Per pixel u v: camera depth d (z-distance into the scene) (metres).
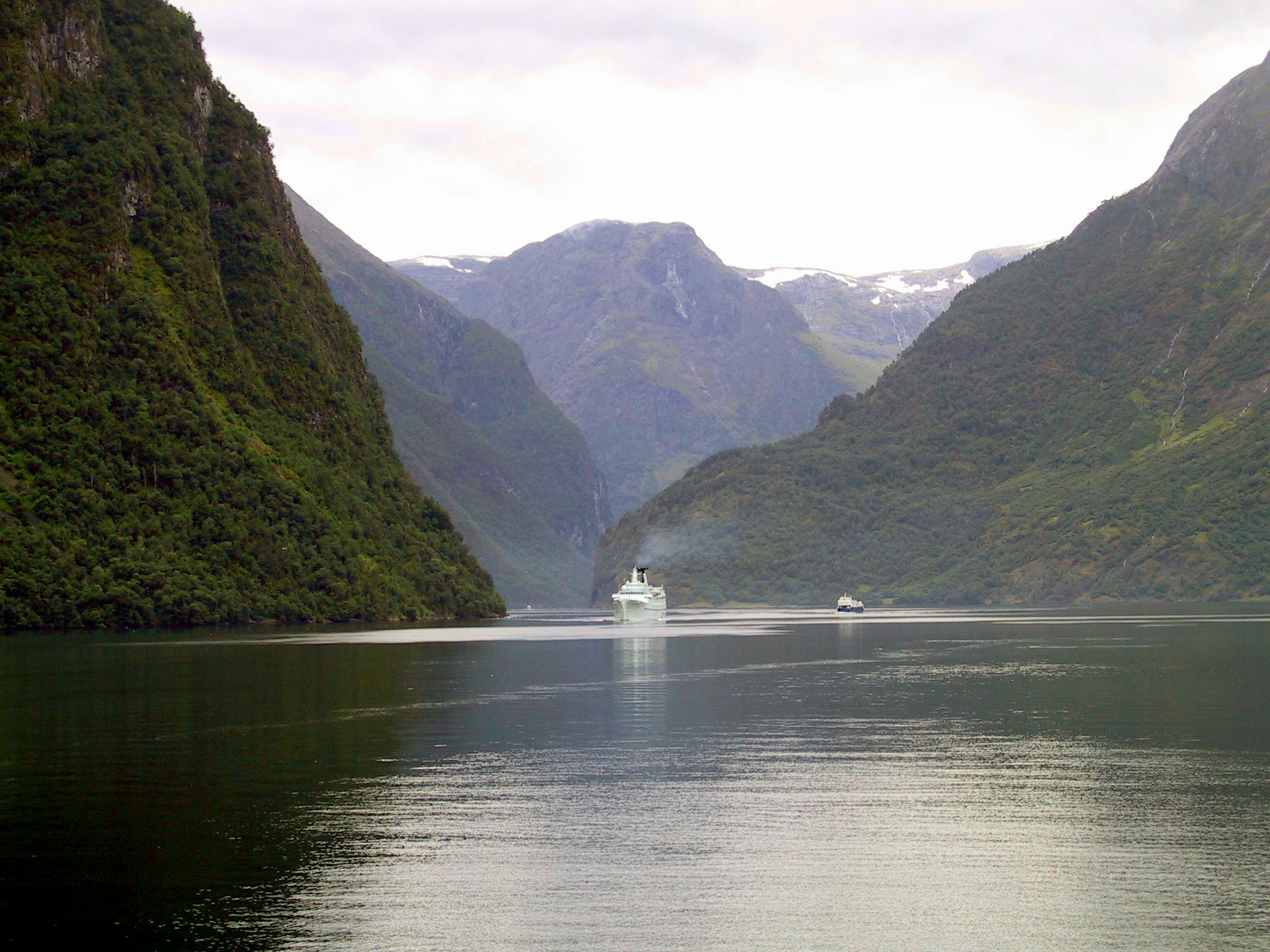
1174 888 37.78
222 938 33.59
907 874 39.25
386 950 32.88
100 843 42.88
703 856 41.34
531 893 37.38
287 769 56.34
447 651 136.50
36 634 166.00
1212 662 118.44
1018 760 58.91
